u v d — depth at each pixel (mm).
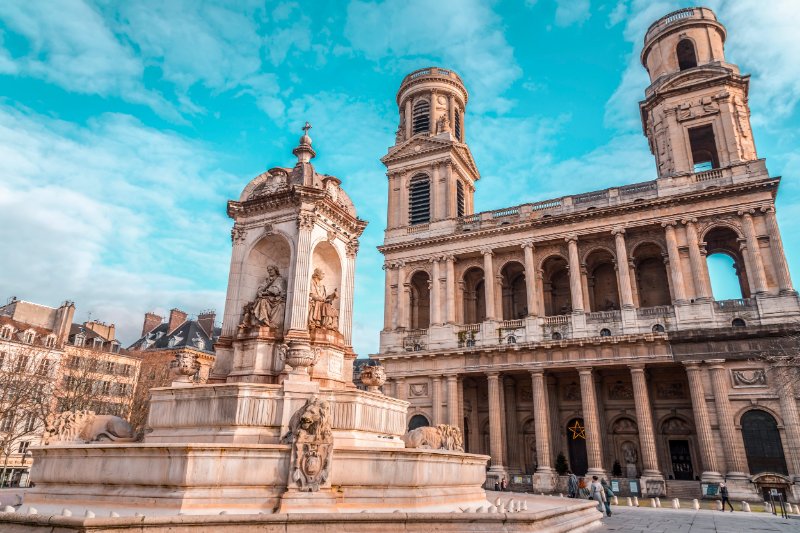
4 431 54000
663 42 57250
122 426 15969
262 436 13977
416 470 13945
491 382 50250
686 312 45250
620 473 45406
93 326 78875
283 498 11992
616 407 49219
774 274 43625
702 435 41062
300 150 20906
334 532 10680
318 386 15164
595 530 17469
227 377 17531
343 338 19406
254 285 19641
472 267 58031
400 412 18312
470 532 11453
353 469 13281
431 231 60031
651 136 58812
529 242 54094
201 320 87938
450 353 52250
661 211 49031
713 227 47031
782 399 39594
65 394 57562
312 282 19578
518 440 52125
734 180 47156
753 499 37594
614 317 48000
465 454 16688
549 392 51281
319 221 19766
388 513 11289
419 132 67750
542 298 53094
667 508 32531
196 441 14195
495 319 53281
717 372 42000
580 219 52125
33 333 64188
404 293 58750
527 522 12094
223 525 10023
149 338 85250
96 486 12688
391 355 55094
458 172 64188
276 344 17656
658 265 53438
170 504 11359
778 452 39188
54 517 9266
